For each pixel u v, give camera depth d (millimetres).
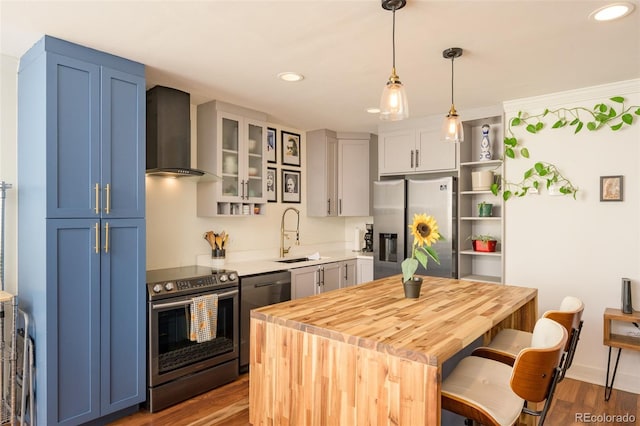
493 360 2037
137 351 2564
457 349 1447
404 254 4102
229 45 2281
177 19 1978
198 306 2854
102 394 2393
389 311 1917
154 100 3002
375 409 1456
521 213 3494
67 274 2248
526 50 2363
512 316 2676
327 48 2328
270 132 4336
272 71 2697
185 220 3590
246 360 3322
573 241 3250
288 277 3682
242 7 1854
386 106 1811
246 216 4023
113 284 2447
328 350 1603
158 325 2672
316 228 4941
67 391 2246
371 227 5062
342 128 4582
